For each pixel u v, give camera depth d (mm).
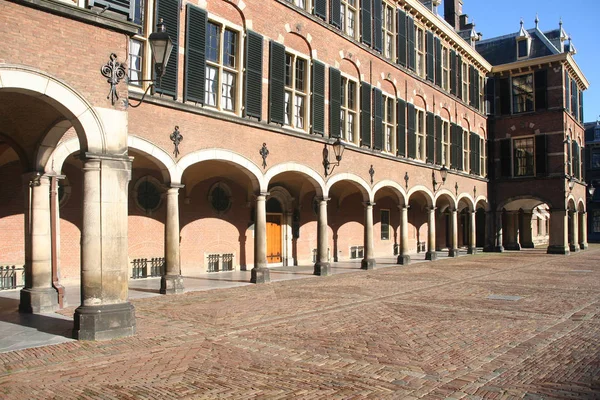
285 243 23875
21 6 7988
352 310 11836
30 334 9047
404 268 23141
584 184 39938
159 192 18391
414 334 9289
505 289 15633
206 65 15906
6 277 14680
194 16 15047
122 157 9070
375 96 23703
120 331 8930
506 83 36812
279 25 18391
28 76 8031
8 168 14812
